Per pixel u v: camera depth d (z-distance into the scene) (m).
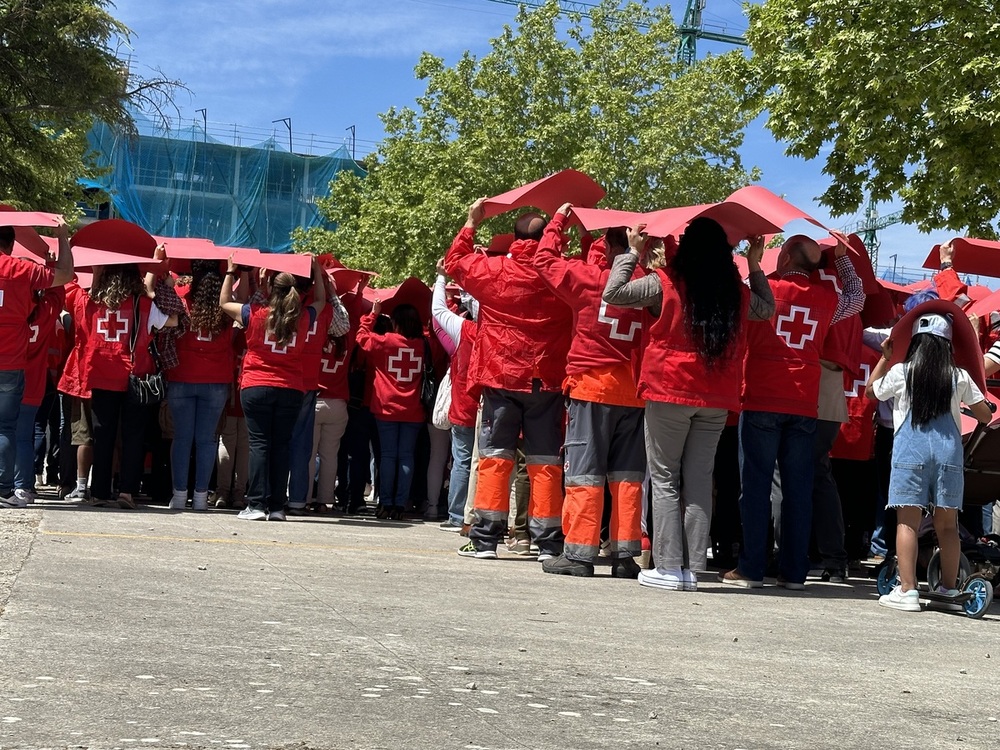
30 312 9.18
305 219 64.19
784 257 7.41
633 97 35.94
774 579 7.96
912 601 6.62
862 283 7.77
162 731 2.88
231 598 5.04
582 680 3.85
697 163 35.44
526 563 7.77
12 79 26.42
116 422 9.97
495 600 5.64
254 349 9.70
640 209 35.22
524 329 7.56
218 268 10.32
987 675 4.56
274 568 6.25
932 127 15.88
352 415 12.05
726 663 4.38
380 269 38.66
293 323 9.68
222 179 62.44
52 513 8.66
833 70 16.33
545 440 7.62
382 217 38.91
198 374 10.26
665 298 6.72
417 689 3.52
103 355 9.79
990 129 15.27
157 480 11.41
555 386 7.57
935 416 6.62
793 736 3.30
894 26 15.90
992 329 8.12
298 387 9.80
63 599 4.66
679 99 35.50
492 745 2.96
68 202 30.58
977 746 3.36
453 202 35.81
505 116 36.69
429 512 12.03
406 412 11.33
